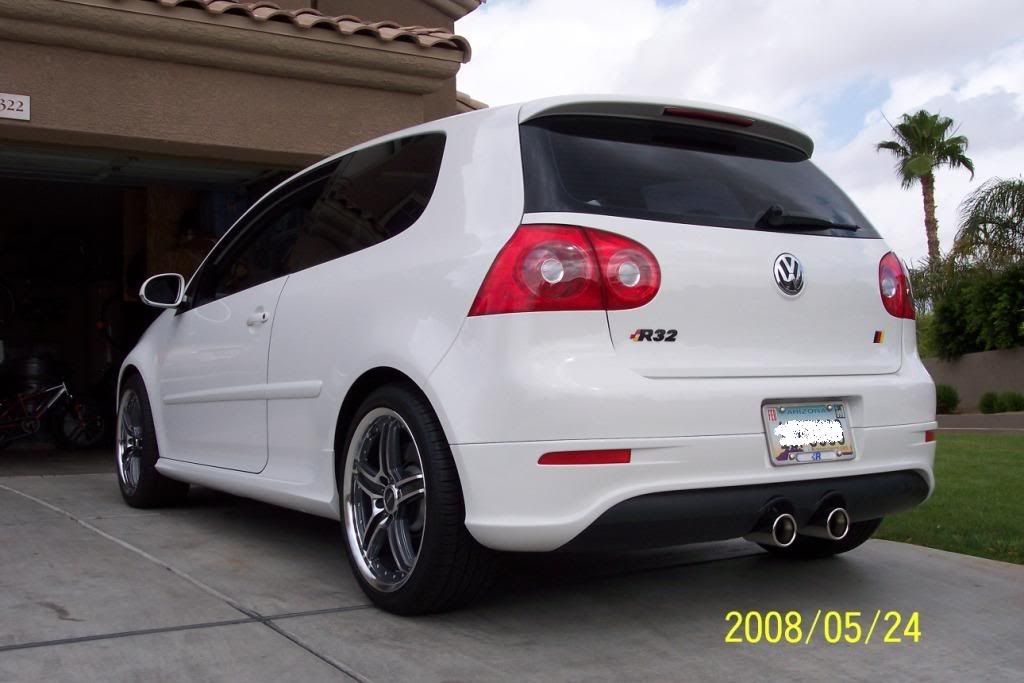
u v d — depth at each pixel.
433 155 3.52
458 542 3.05
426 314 3.15
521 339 2.86
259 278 4.39
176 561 4.02
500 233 3.01
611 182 3.12
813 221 3.36
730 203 3.28
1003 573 3.97
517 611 3.37
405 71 7.88
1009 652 3.03
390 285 3.36
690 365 2.98
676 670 2.83
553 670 2.80
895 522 4.88
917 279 22.09
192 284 5.04
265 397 4.07
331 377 3.58
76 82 6.87
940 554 4.27
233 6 7.10
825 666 2.89
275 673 2.71
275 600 3.44
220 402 4.48
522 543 2.84
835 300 3.32
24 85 6.71
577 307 2.87
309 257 4.02
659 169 3.25
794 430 3.13
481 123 3.36
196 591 3.53
